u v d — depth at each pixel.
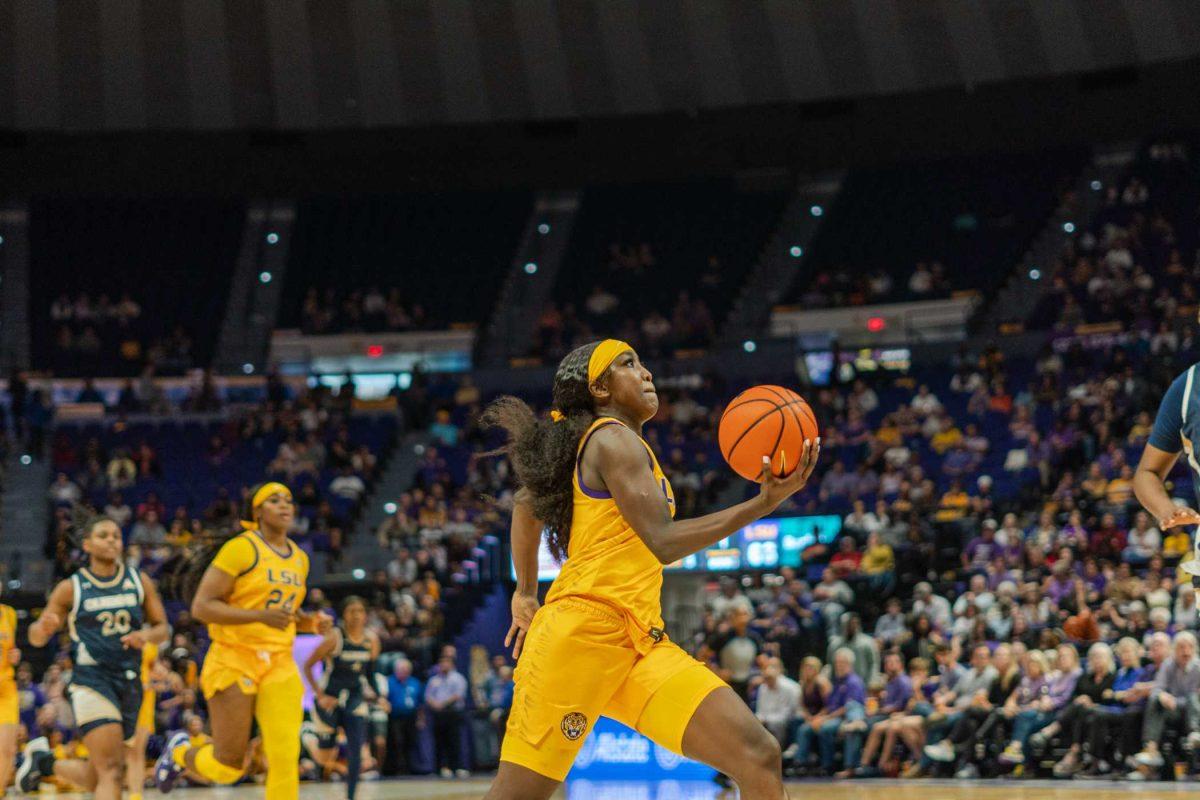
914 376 27.86
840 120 31.97
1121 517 18.38
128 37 29.31
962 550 19.39
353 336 32.91
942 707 14.65
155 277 34.41
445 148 32.91
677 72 30.72
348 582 21.83
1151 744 13.13
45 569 23.84
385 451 27.48
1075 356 25.81
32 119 30.80
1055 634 14.52
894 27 29.31
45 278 33.91
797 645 17.17
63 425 29.06
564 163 33.34
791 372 29.92
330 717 11.49
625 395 4.87
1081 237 31.09
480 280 34.59
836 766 15.03
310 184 33.69
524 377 31.25
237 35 29.59
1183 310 26.36
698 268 33.97
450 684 18.08
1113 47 29.16
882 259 32.75
